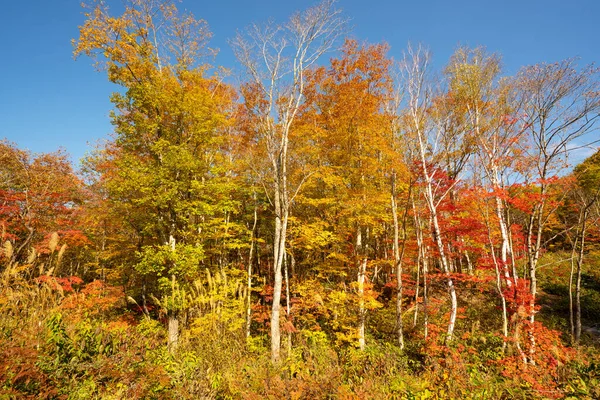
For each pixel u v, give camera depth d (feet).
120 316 38.34
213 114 37.93
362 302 38.27
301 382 18.51
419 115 43.42
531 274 35.96
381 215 41.37
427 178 40.11
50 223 44.29
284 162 37.83
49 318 14.99
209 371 18.65
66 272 50.24
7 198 41.65
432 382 21.36
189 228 40.52
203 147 40.27
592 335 45.06
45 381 11.60
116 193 35.32
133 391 13.12
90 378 12.64
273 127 39.75
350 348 34.99
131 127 36.76
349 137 42.50
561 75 34.88
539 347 30.83
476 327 40.91
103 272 54.24
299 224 44.65
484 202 40.29
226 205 39.22
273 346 30.71
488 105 41.37
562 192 40.70
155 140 39.17
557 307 55.21
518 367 26.73
